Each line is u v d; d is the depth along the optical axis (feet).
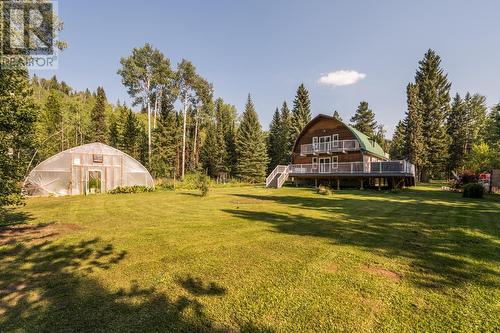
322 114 107.76
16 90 25.36
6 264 18.24
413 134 136.98
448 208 42.86
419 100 148.25
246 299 13.50
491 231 27.02
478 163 118.62
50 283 15.30
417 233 26.35
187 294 14.02
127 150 155.22
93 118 166.30
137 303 13.12
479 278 15.93
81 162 74.08
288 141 164.04
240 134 152.25
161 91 137.69
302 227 29.12
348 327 11.25
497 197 60.34
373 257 19.44
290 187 98.63
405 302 13.23
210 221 32.68
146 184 83.92
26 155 27.37
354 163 87.10
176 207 45.62
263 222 31.91
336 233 26.40
